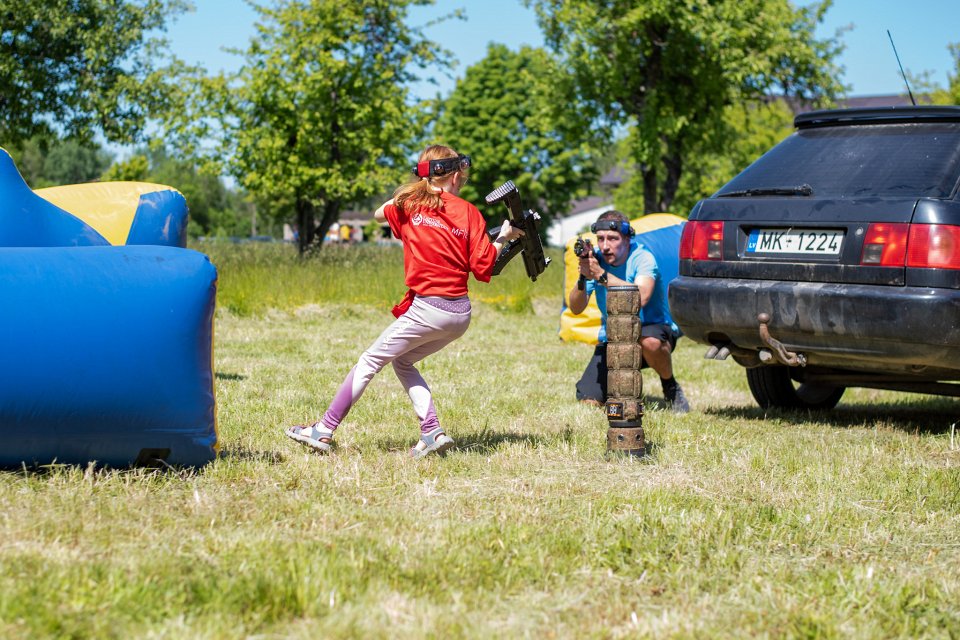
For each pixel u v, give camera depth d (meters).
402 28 21.94
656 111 23.25
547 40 24.41
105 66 20.50
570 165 61.41
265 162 21.20
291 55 20.53
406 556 3.48
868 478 4.94
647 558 3.57
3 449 4.35
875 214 5.67
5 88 19.55
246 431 5.80
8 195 5.24
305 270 16.02
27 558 3.26
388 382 8.30
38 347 4.21
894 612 3.14
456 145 60.91
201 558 3.35
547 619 2.98
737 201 6.29
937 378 5.98
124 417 4.34
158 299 4.36
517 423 6.38
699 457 5.36
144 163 53.09
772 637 2.92
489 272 4.98
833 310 5.73
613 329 5.25
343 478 4.59
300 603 2.97
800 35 23.44
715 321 6.26
